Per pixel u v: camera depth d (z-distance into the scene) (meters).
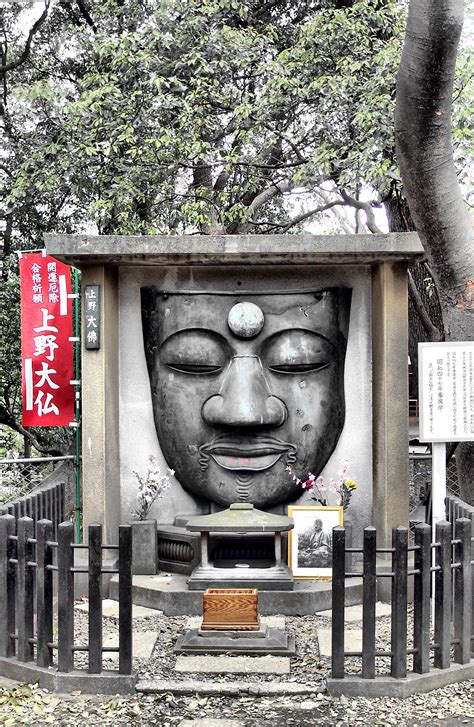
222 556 6.59
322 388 6.84
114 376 6.95
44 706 4.41
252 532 6.08
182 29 10.98
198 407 6.86
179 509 7.11
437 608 4.74
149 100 10.66
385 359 6.59
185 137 10.58
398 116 5.21
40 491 6.23
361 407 6.93
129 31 12.02
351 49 10.45
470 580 4.90
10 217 13.09
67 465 8.07
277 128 11.17
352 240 6.36
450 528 4.73
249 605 5.30
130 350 7.10
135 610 6.18
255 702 4.52
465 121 8.89
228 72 11.08
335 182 11.19
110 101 10.61
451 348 5.94
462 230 5.49
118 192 10.61
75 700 4.51
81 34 12.25
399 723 4.22
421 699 4.49
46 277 8.04
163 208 11.72
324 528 6.41
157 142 10.35
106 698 4.54
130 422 7.10
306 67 10.61
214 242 6.45
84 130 10.91
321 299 6.87
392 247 6.34
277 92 10.38
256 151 11.88
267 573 6.11
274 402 6.73
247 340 6.81
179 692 4.63
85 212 13.16
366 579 4.54
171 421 6.89
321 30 10.45
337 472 6.94
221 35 10.99
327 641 5.40
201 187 11.41
